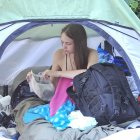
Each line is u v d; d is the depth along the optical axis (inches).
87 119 80.7
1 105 98.3
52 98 90.7
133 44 84.8
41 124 83.0
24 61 122.2
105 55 114.0
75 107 88.1
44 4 79.0
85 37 94.2
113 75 85.4
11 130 88.8
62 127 80.4
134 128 77.7
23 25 86.0
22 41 119.8
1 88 116.4
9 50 118.9
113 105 80.5
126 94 84.6
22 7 78.7
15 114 94.8
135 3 128.5
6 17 78.8
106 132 77.0
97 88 83.6
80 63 94.9
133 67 86.4
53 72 93.7
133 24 80.3
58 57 99.3
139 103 94.1
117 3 79.1
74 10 79.3
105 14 79.7
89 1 79.4
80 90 85.7
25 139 81.4
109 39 88.2
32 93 103.9
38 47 122.4
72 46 93.2
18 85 108.6
